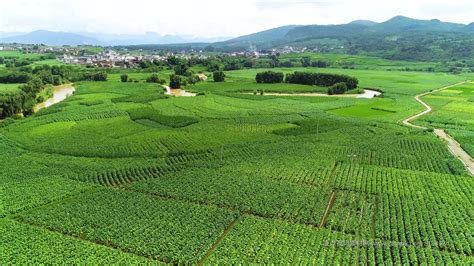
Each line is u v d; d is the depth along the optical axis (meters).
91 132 131.12
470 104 185.88
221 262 57.06
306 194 80.81
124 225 67.56
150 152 109.94
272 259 57.75
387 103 185.88
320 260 57.53
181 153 108.94
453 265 56.84
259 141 120.94
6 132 129.88
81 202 76.88
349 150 112.06
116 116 155.50
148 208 74.19
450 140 126.38
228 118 153.75
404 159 104.56
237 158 105.25
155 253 59.78
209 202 77.88
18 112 160.12
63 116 151.62
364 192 82.88
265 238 63.50
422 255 59.56
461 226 68.38
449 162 101.25
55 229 67.12
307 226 68.06
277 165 99.00
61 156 106.19
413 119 154.12
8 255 58.09
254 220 69.38
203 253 59.62
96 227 67.44
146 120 149.12
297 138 124.94
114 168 96.62
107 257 57.94
